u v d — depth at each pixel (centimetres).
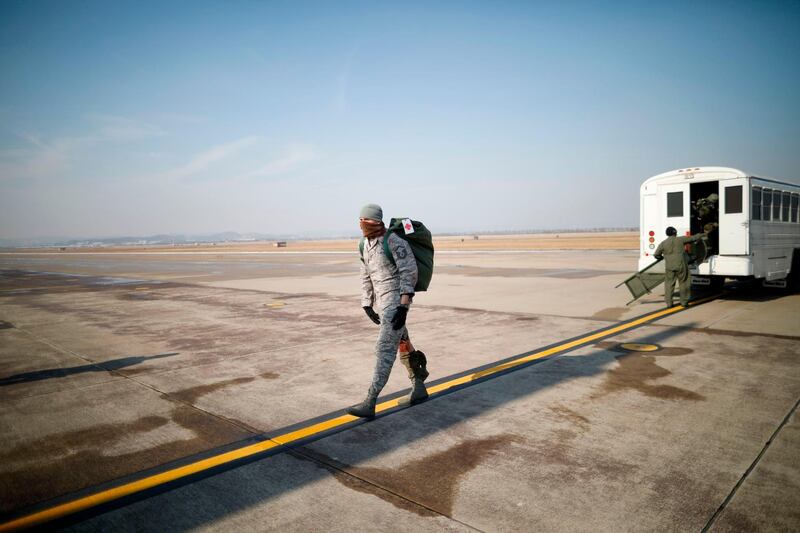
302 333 770
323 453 327
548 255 3309
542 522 240
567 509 252
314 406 425
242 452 331
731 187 963
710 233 1080
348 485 283
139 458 326
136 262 3897
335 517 250
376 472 298
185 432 371
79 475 303
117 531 241
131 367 579
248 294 1366
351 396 451
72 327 879
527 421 374
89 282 1955
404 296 374
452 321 837
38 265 3753
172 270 2669
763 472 286
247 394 463
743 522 237
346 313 974
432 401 426
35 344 729
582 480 282
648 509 250
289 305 1115
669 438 337
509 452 321
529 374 500
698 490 268
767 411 382
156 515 255
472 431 358
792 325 721
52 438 364
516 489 273
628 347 606
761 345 598
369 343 683
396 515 250
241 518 250
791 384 446
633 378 477
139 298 1334
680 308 915
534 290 1280
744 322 751
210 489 281
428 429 364
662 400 413
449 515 249
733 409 388
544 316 865
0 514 259
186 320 929
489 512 251
